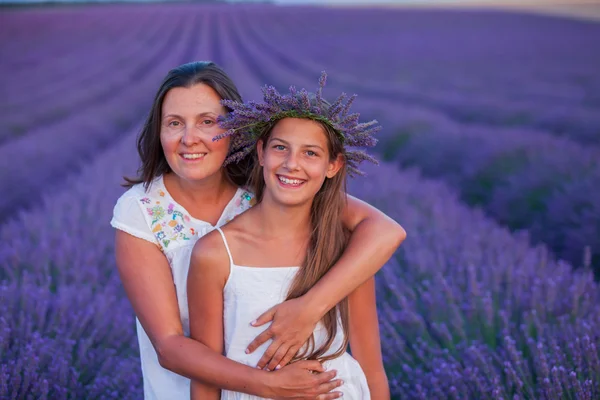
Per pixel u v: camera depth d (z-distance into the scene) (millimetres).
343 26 39094
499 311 2986
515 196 5863
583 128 9812
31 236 4855
